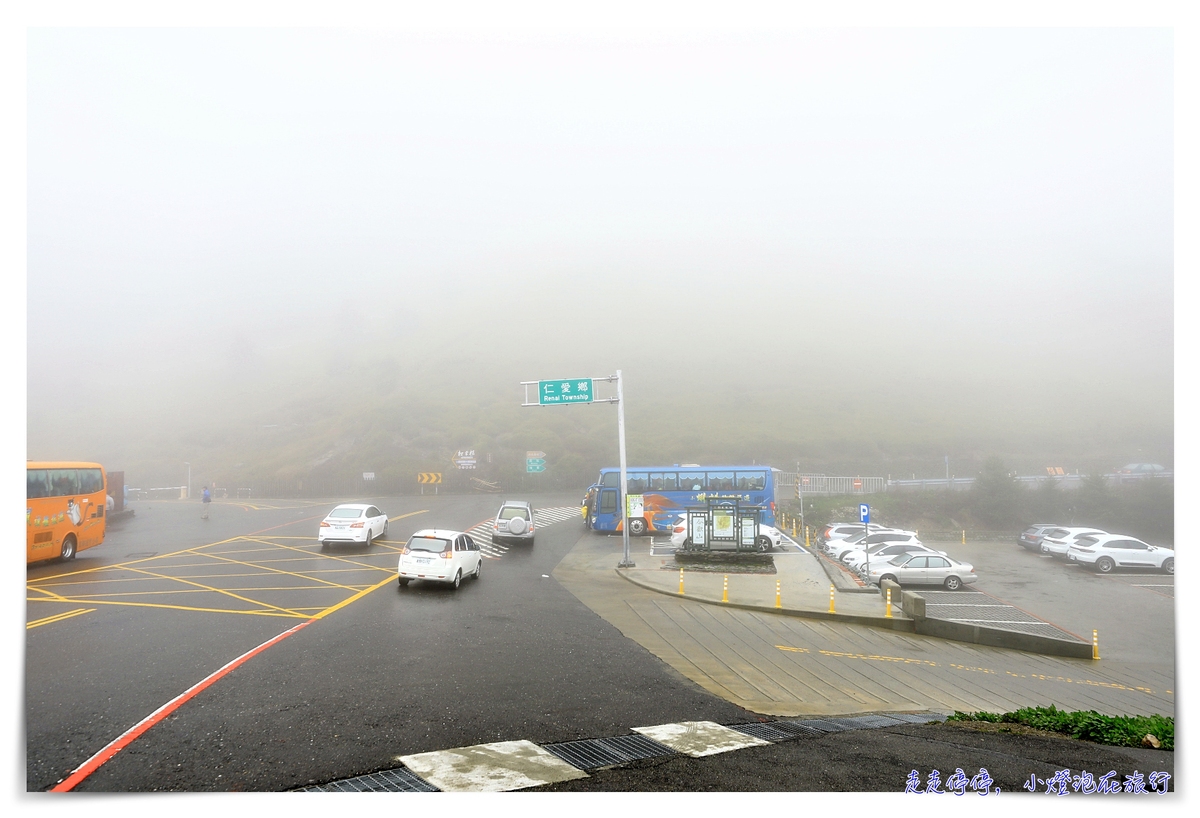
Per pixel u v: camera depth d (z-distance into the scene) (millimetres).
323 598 16219
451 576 17766
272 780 6395
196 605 15016
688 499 33500
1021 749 7652
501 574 21453
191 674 9938
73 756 6961
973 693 11953
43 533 20000
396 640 12414
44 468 20250
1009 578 29078
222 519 36438
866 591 20328
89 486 22203
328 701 8891
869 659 13961
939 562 26422
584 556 26312
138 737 7492
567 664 11367
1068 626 21234
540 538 31750
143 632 12461
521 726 8164
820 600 19141
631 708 9125
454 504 46062
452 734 7797
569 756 7160
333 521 25234
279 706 8617
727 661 12555
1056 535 34281
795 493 48156
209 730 7730
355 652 11469
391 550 24672
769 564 24469
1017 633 16891
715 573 22781
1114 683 14305
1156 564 30062
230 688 9312
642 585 20531
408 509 42375
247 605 15172
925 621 17125
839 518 44344
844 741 7816
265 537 28406
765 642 14594
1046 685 13367
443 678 10156
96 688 9211
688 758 7094
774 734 8133
